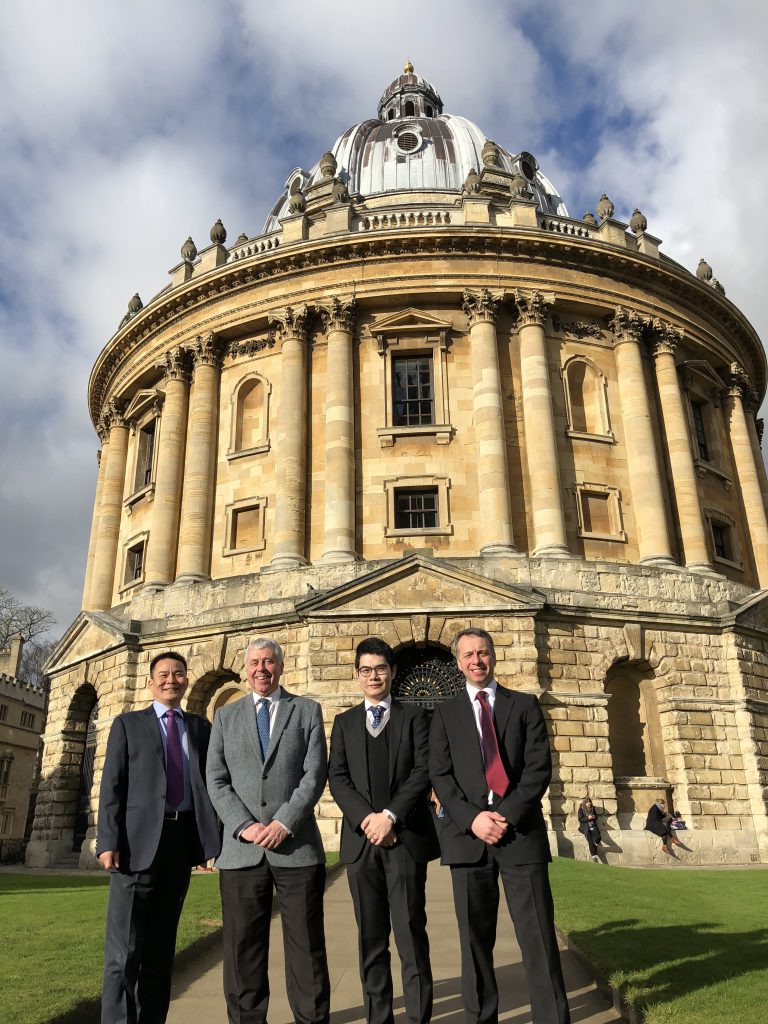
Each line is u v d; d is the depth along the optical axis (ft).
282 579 99.09
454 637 89.45
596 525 106.63
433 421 108.37
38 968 29.04
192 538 109.81
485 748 23.70
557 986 21.45
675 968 28.02
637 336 115.85
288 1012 26.96
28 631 250.98
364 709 25.29
